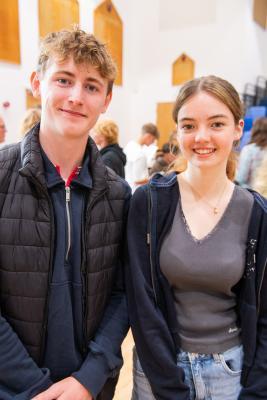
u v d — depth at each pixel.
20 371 0.88
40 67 0.92
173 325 1.00
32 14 5.23
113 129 2.68
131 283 1.04
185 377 0.99
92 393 0.93
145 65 8.52
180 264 0.97
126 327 1.07
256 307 0.99
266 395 0.97
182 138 1.00
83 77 0.89
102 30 6.96
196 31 7.90
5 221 0.88
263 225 0.97
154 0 8.16
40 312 0.91
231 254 0.96
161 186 1.04
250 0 7.58
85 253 0.95
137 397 1.07
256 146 2.70
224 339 1.00
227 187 1.04
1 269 0.90
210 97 0.94
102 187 0.98
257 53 8.34
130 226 1.03
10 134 5.09
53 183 0.93
